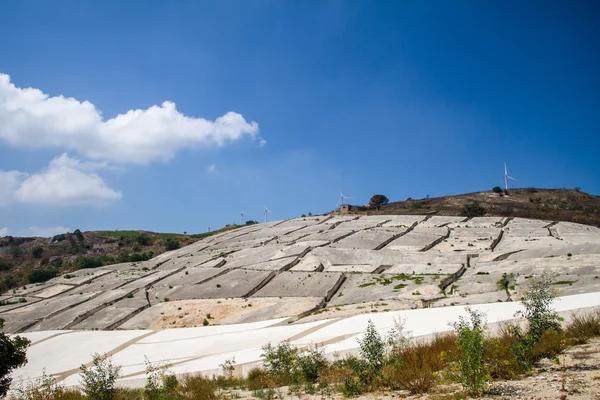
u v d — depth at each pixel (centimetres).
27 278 10050
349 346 3041
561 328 1845
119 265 9962
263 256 8356
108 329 5800
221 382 2467
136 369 3744
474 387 1293
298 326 4375
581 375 1309
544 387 1246
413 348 2016
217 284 6975
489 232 9156
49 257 12812
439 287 5431
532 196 15000
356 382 1633
